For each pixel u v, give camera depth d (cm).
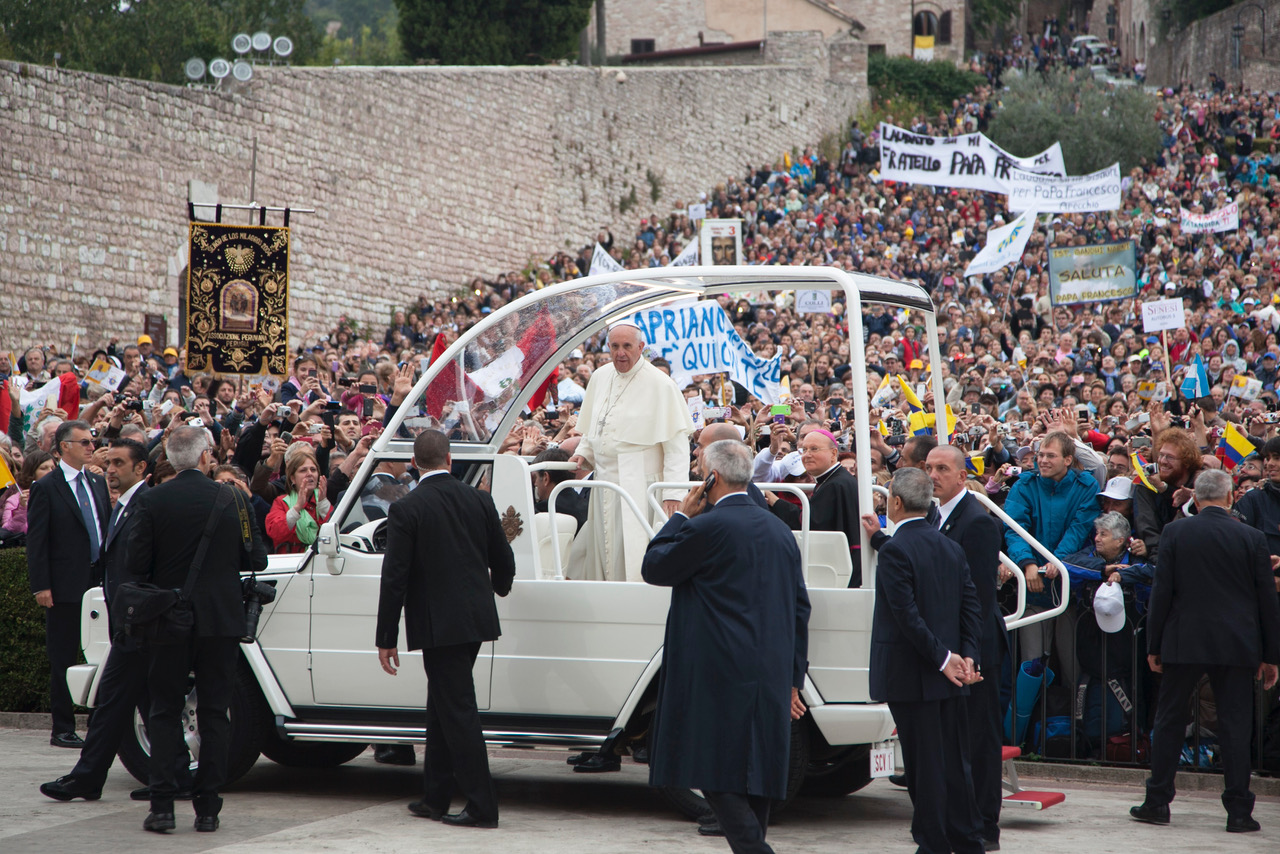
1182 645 2802
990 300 10644
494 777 3309
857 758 2972
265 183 11119
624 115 16212
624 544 2994
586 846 2516
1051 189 9731
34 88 9000
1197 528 2838
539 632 2811
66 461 3359
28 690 3991
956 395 6750
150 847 2483
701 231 7094
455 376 3117
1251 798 2788
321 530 2958
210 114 10544
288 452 3509
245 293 6500
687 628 2284
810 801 3092
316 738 2927
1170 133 19338
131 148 9788
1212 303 10225
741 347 4734
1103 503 3441
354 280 12138
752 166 18750
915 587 2384
